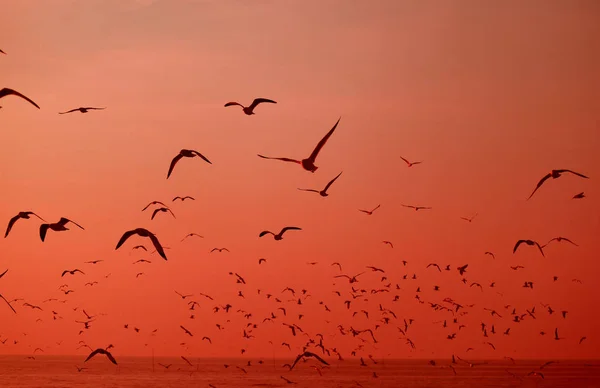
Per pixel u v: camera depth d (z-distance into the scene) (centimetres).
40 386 11456
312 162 1938
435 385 11556
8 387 11319
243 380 12938
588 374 16562
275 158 1966
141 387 11188
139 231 1608
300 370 18200
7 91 1534
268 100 2423
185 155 2277
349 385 11469
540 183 2538
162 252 1576
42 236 2166
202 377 14188
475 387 11306
